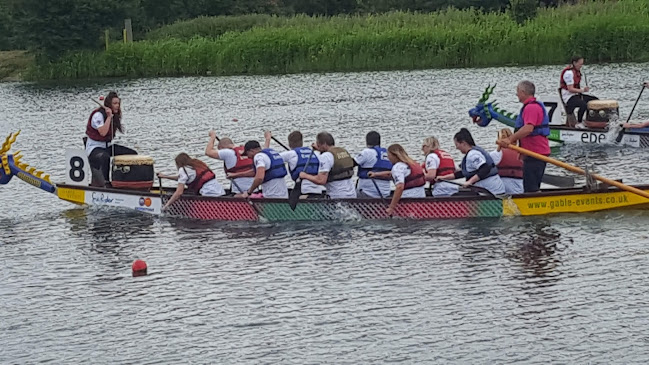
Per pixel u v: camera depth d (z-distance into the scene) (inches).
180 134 1051.3
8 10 2174.0
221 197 644.7
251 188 642.2
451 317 450.6
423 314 455.8
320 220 631.8
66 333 451.5
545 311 452.1
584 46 1624.0
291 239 593.0
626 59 1617.9
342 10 2475.4
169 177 682.8
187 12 2330.2
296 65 1744.6
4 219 676.1
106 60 1863.9
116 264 555.5
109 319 467.5
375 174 632.4
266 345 428.1
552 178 663.1
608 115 883.4
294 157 636.7
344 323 449.7
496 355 407.2
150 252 577.6
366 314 459.5
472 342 421.4
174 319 464.4
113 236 617.3
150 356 421.4
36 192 765.9
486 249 551.5
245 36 1825.8
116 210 683.4
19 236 625.3
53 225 652.1
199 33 2049.7
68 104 1401.3
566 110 912.3
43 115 1279.5
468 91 1309.1
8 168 701.9
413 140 930.1
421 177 631.2
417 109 1156.5
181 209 660.1
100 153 692.1
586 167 774.5
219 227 631.2
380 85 1443.2
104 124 687.1
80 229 637.9
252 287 504.7
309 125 1069.1
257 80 1622.8
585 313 447.5
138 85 1638.8
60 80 1847.9
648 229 576.4
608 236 565.3
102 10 1969.7
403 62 1702.8
